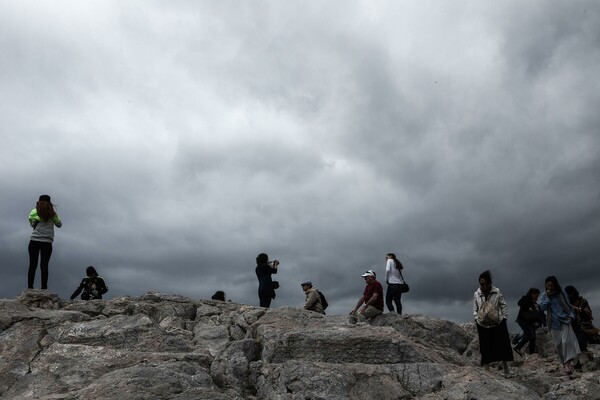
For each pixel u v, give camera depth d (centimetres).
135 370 875
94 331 1085
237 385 979
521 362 1392
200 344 1161
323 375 981
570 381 1092
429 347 1263
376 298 1425
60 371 948
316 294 1442
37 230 1298
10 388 919
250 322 1262
